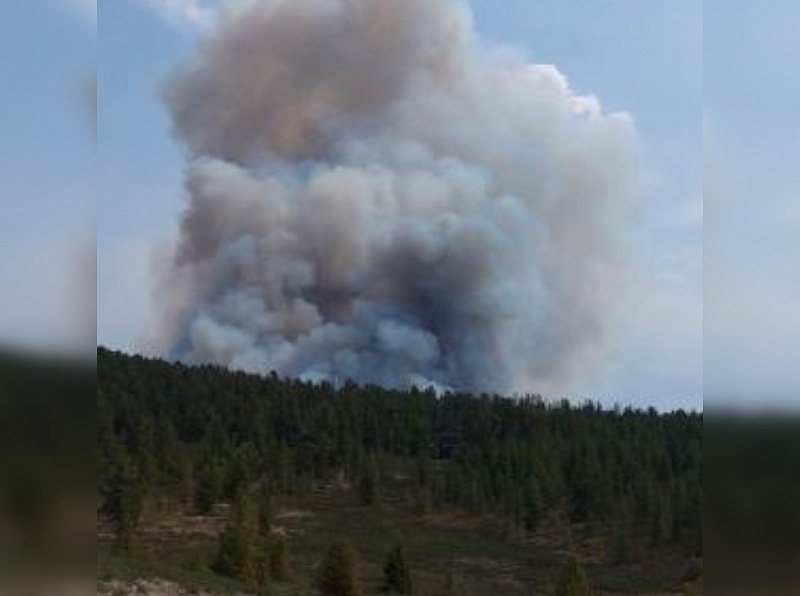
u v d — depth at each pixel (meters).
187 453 121.69
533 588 85.75
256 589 59.47
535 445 135.62
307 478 126.69
